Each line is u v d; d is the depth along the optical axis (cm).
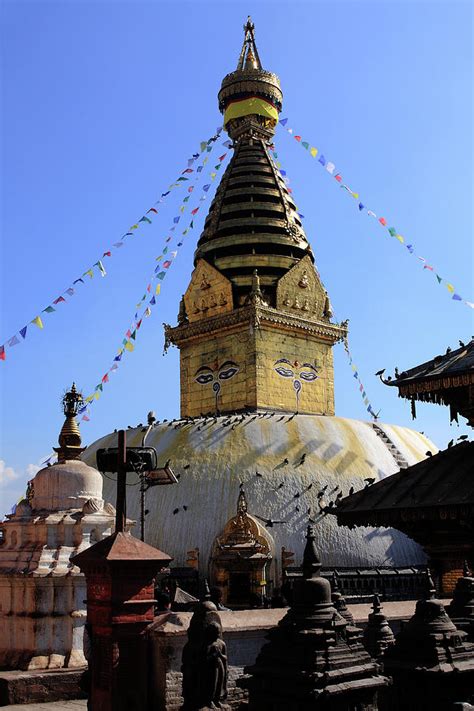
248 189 5297
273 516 3619
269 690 1026
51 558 1822
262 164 5438
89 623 1291
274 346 4725
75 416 2098
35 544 1864
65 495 1948
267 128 5647
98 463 1456
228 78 5634
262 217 5159
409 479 1895
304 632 1027
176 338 5091
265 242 5022
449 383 1836
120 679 1216
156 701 1306
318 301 5050
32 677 1583
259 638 1507
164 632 1312
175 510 3716
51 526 1864
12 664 1727
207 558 3572
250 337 4659
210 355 4912
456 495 1700
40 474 1981
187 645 1198
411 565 3759
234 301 4869
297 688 991
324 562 3531
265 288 4919
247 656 1480
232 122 5650
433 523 1897
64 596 1792
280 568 3503
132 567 1252
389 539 3772
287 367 4762
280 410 4647
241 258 4962
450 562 1888
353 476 3872
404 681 1170
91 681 1276
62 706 1534
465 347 1989
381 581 3591
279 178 5447
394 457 4212
